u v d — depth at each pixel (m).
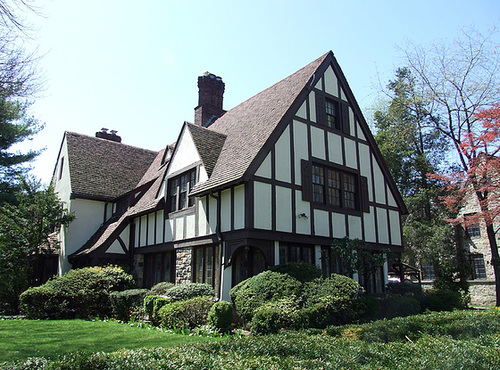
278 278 9.32
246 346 5.44
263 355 5.00
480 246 22.05
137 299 11.68
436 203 21.72
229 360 4.61
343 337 6.49
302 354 5.22
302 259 11.95
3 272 15.92
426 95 21.11
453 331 7.81
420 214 22.42
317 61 14.45
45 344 7.34
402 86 23.02
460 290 16.81
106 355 4.62
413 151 22.66
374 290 14.06
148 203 16.52
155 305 10.24
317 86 13.65
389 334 7.09
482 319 8.44
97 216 20.06
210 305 9.83
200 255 12.90
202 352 5.11
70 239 19.06
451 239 19.97
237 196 11.17
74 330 9.06
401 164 23.41
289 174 11.89
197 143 13.61
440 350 5.49
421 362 4.98
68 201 19.88
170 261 14.89
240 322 10.04
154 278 15.80
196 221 13.00
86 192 19.59
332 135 13.72
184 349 5.17
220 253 11.57
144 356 4.69
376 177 15.12
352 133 14.59
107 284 13.27
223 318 8.84
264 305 8.60
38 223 17.59
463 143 15.92
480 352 5.41
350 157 14.20
